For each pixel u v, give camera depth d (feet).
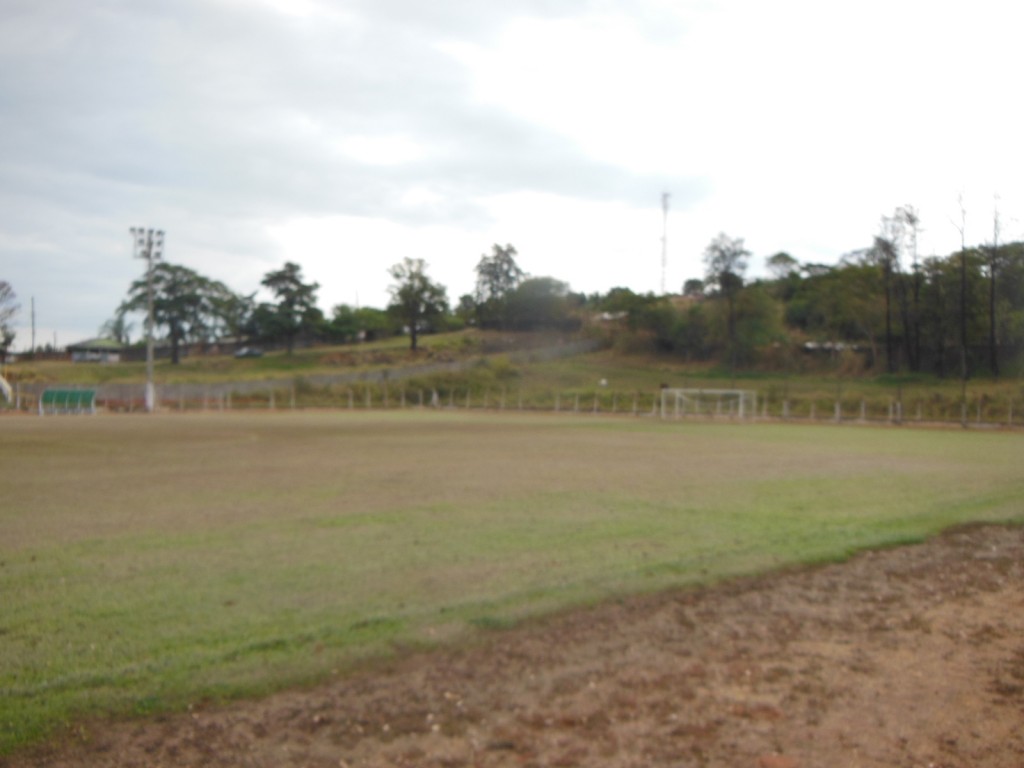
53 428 116.57
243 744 16.31
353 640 21.80
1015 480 56.34
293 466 62.75
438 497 46.11
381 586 26.91
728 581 28.50
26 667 19.80
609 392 230.27
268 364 324.39
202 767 15.47
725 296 278.05
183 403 220.02
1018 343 231.50
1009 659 21.52
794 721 17.63
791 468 63.36
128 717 17.43
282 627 22.75
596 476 56.75
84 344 360.07
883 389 217.97
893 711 18.25
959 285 234.99
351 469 60.59
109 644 21.36
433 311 356.59
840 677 20.11
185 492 47.91
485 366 280.51
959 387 208.03
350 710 17.80
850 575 29.84
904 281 245.04
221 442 88.33
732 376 256.32
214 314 352.90
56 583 27.09
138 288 342.44
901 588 28.25
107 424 129.49
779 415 181.06
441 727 17.08
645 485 51.96
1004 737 17.11
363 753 15.99
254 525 37.24
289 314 354.54
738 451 80.07
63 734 16.70
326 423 135.44
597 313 360.69
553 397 231.50
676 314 302.86
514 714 17.72
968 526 39.29
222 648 21.11
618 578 28.14
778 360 270.87
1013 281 232.32
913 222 246.06
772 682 19.72
